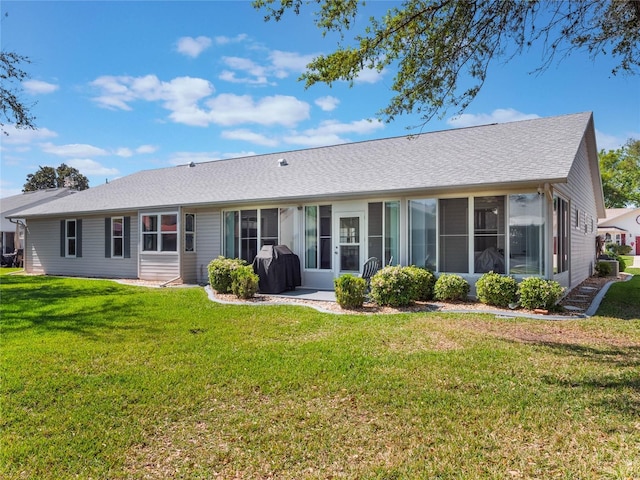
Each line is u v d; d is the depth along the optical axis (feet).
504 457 9.35
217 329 22.07
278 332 21.34
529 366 15.52
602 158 151.23
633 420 10.99
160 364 16.12
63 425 11.06
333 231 37.27
